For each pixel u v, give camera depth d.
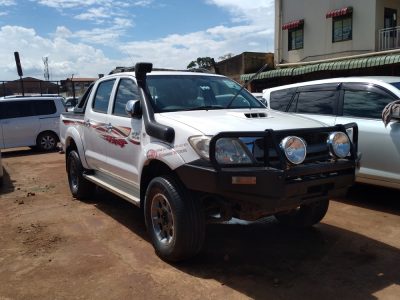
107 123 5.66
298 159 3.77
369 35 19.98
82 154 6.55
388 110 5.65
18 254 4.77
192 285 3.89
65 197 7.39
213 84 5.48
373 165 5.98
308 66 20.53
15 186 8.63
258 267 4.25
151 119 4.59
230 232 5.28
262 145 3.81
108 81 6.11
